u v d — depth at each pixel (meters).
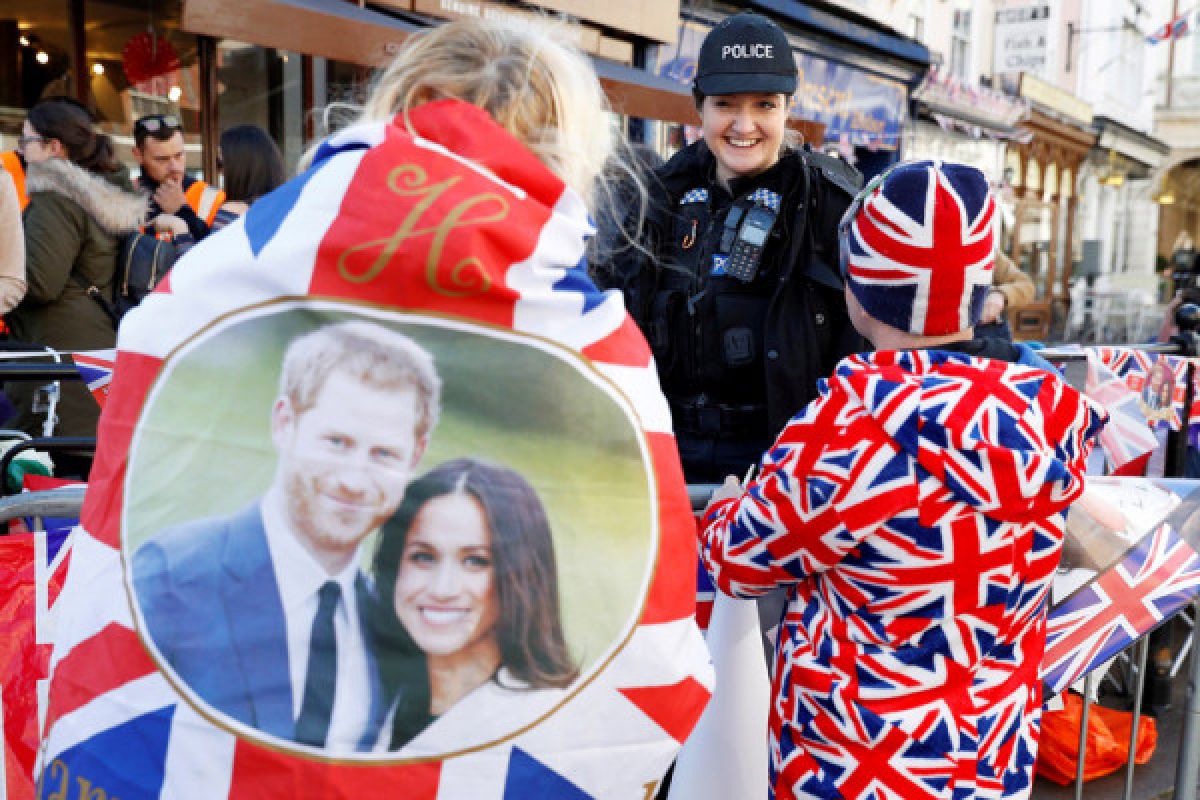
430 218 1.05
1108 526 2.02
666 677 1.14
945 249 1.47
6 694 1.61
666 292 2.37
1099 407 1.53
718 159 2.35
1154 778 3.15
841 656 1.49
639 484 1.13
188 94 6.07
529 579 1.08
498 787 1.08
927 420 1.39
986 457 1.38
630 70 5.89
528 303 1.08
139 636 1.06
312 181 1.09
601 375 1.11
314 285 1.05
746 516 1.51
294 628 1.04
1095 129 18.20
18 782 1.61
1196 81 22.70
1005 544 1.44
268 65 6.26
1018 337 15.85
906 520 1.41
